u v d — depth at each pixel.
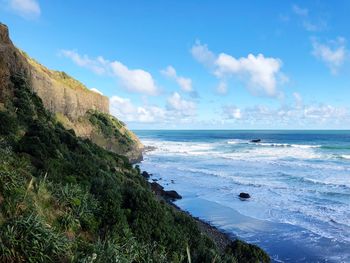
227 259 14.84
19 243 8.40
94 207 13.25
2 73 26.36
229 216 26.77
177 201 31.84
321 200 30.62
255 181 40.28
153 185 35.16
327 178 41.38
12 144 17.62
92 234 12.14
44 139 19.45
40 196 11.73
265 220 25.42
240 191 35.16
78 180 16.33
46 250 8.72
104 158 28.75
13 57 29.77
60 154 19.08
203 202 31.31
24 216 9.43
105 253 9.82
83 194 13.52
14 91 27.38
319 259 18.69
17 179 11.20
